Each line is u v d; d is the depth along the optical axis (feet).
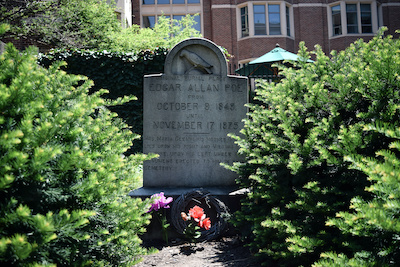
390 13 75.41
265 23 72.95
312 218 9.48
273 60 39.11
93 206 7.61
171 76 18.16
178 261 12.71
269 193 11.20
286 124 10.88
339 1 73.77
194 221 15.25
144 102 18.04
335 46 73.77
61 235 6.53
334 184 9.39
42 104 6.65
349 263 6.10
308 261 9.29
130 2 74.08
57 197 6.57
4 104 6.15
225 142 18.10
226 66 18.51
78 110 7.41
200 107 18.15
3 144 5.66
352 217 6.52
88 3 47.01
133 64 31.76
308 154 9.96
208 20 77.05
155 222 15.39
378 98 8.73
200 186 17.78
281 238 10.44
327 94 10.98
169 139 17.95
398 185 5.80
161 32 56.59
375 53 9.91
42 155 5.91
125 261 9.02
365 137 8.56
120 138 10.66
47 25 42.29
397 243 6.30
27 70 6.59
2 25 7.09
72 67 31.50
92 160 7.90
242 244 14.19
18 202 6.08
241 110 18.31
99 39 47.03
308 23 74.33
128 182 9.91
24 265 5.51
